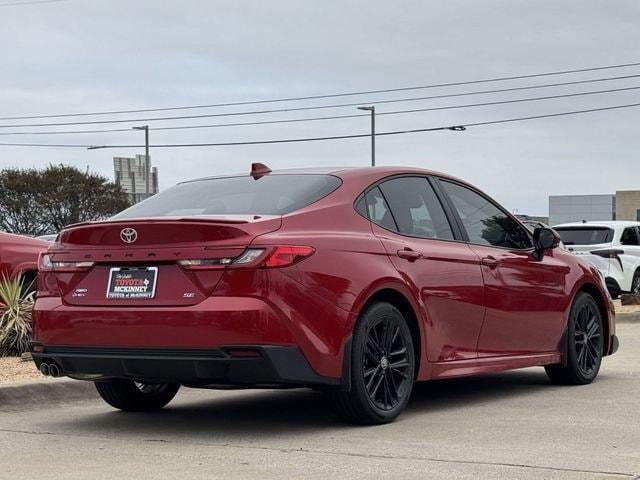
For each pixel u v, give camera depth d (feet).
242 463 16.90
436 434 19.30
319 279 19.04
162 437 19.74
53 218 168.96
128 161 220.02
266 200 20.67
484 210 25.11
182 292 18.67
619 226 63.57
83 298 19.75
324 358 18.89
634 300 57.57
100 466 16.97
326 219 20.18
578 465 16.29
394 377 20.79
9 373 28.12
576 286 26.84
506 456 17.08
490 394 25.20
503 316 23.98
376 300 20.49
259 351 18.15
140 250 19.17
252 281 18.31
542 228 25.88
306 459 17.11
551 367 26.78
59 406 24.52
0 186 166.81
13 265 34.53
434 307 21.76
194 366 18.48
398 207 22.22
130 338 18.93
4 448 18.80
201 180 23.40
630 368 30.86
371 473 15.90
